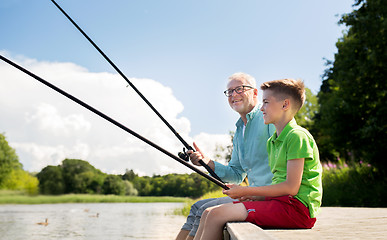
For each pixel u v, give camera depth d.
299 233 1.49
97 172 64.62
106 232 7.39
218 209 1.63
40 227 9.09
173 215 13.76
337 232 1.54
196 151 2.59
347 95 11.08
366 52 10.63
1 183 53.88
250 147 2.41
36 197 56.03
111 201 58.94
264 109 1.86
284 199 1.66
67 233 7.40
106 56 2.37
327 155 16.06
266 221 1.64
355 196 8.31
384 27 10.00
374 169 9.40
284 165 1.75
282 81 1.83
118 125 1.94
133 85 2.42
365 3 11.26
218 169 2.62
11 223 10.59
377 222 2.14
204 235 1.62
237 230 1.25
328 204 8.52
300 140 1.66
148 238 5.91
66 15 2.39
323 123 12.71
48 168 59.94
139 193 63.34
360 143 10.88
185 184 57.91
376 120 10.02
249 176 2.46
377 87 10.44
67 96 1.88
